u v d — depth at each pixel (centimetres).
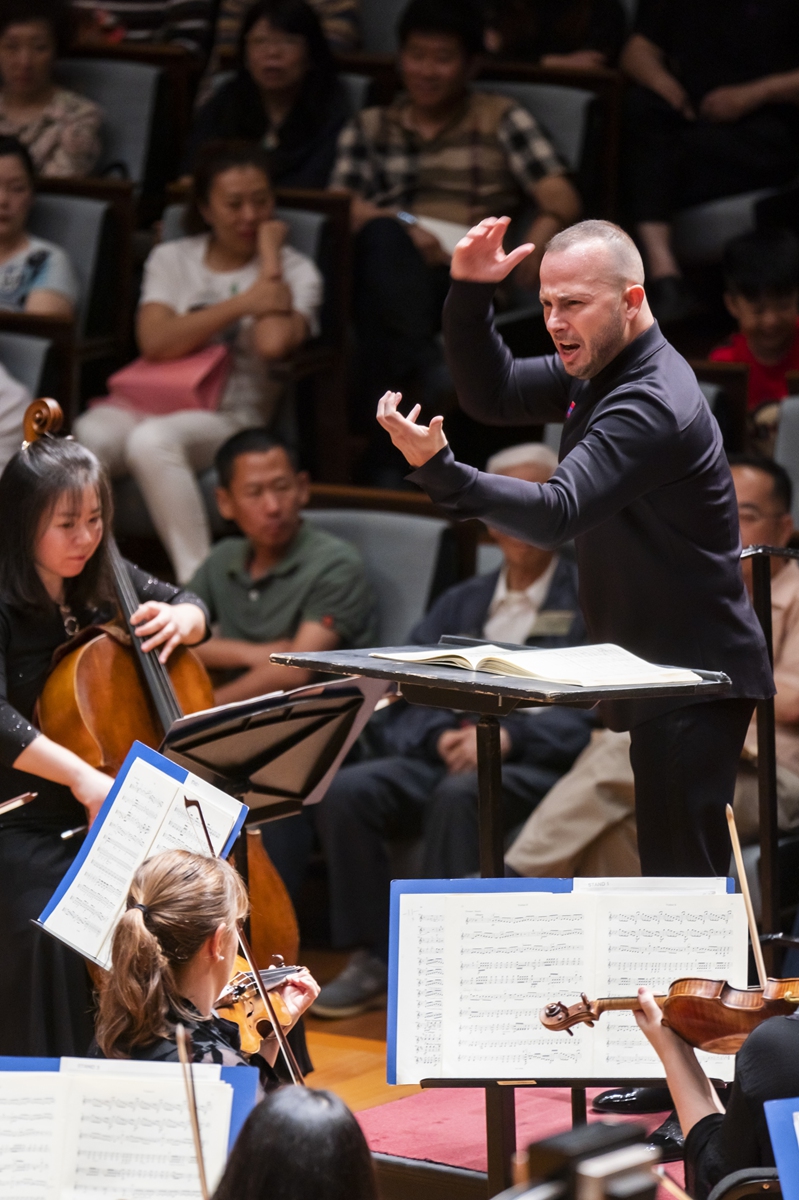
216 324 1925
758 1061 668
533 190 2059
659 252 2175
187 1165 645
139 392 1938
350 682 962
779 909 1069
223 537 1953
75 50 2398
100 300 2116
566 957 786
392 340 2025
